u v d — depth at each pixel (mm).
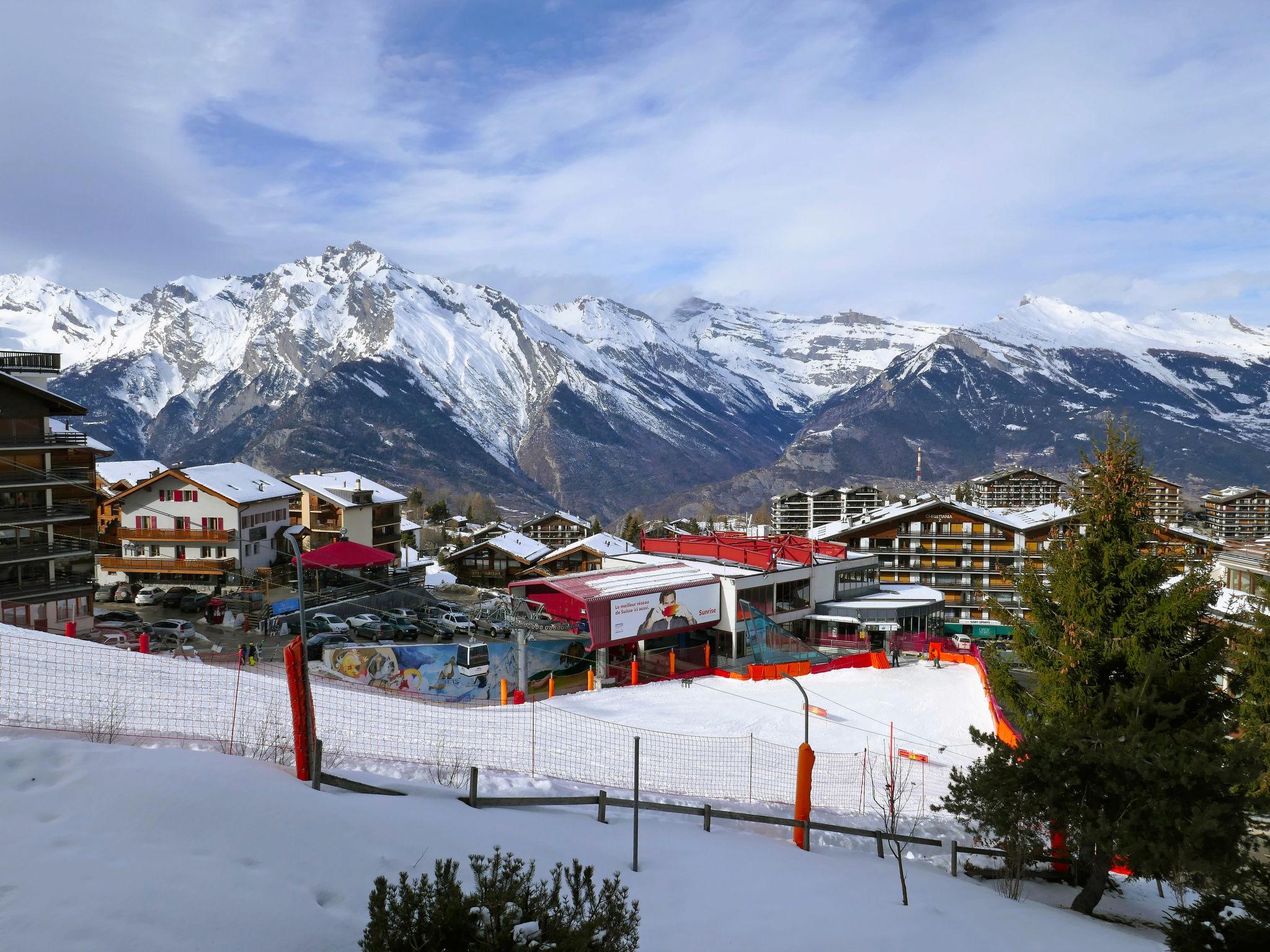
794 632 72438
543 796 21312
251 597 66375
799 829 21031
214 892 10711
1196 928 15438
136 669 27672
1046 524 114188
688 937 13031
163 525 79625
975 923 16281
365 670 40188
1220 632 25203
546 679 48125
